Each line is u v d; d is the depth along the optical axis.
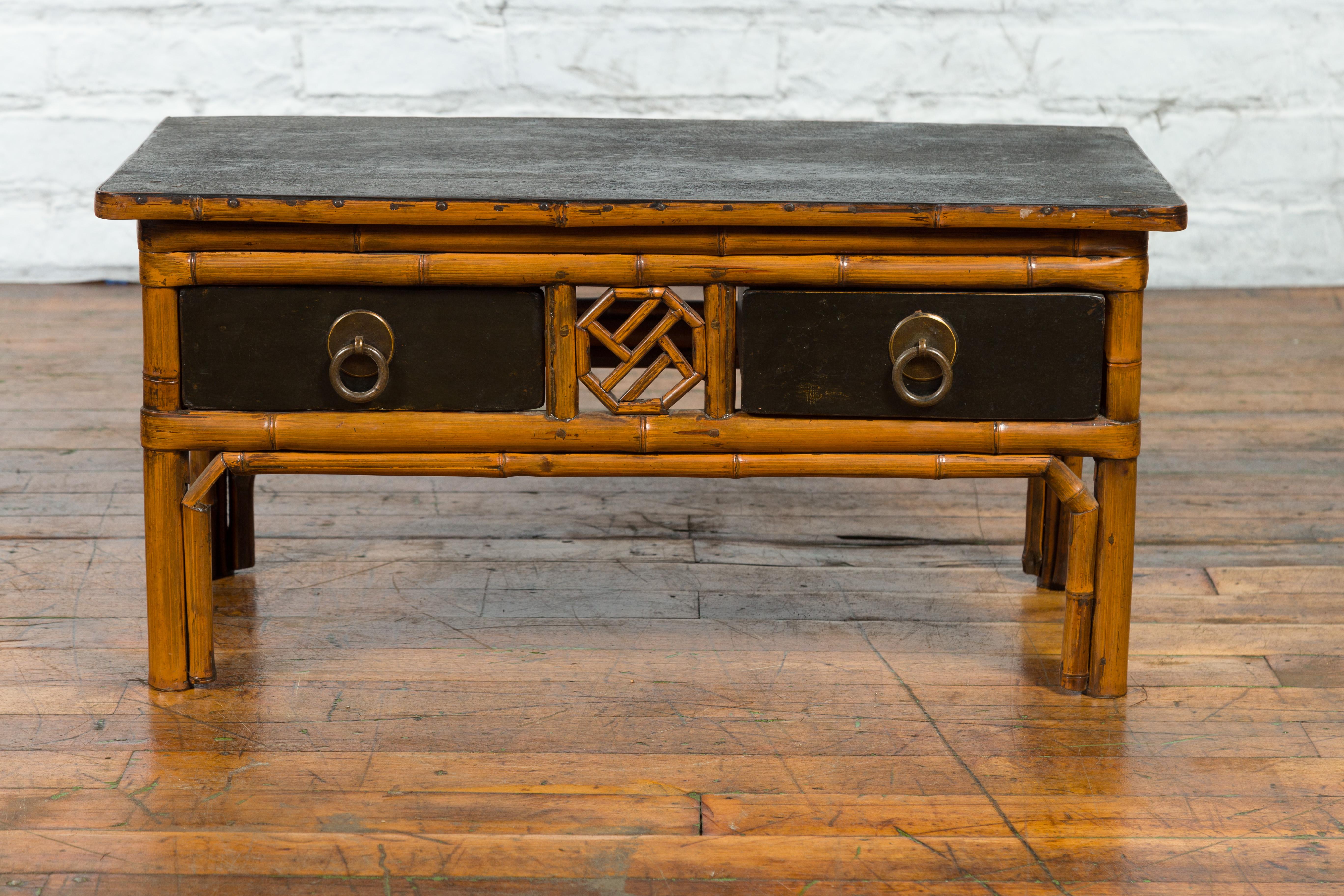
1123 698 1.64
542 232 1.47
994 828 1.40
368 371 1.51
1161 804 1.44
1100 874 1.33
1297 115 3.29
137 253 3.33
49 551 1.98
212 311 1.50
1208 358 2.91
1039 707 1.62
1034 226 1.44
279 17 3.21
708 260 1.49
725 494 2.27
